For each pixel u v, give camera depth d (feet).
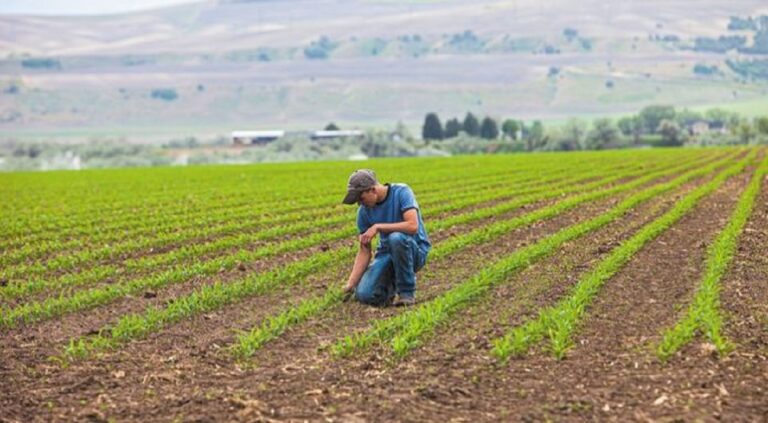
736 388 68.03
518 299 100.17
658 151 586.04
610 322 89.04
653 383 69.77
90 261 142.31
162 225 189.47
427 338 82.99
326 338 85.46
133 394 69.67
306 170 442.50
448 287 109.40
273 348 82.12
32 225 200.34
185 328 90.94
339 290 104.06
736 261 122.31
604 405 65.26
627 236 150.10
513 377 71.87
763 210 187.62
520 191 247.50
